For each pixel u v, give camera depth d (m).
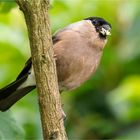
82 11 12.73
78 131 11.77
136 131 11.15
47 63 7.05
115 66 12.38
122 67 12.38
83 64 9.07
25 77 9.05
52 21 12.57
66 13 12.68
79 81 9.27
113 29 12.55
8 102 8.98
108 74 12.35
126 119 11.41
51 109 7.09
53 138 7.07
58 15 12.66
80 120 11.92
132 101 11.12
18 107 11.25
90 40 9.27
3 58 11.91
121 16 12.66
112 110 11.73
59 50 8.92
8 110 8.20
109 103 11.82
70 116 11.94
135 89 10.84
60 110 7.15
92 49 9.27
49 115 7.09
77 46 9.04
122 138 11.04
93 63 9.30
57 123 7.11
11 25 12.12
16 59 11.94
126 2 12.80
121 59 12.34
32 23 6.99
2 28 11.96
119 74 12.38
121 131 11.45
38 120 11.12
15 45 11.80
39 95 7.12
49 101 7.08
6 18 12.12
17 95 9.15
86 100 12.20
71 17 12.66
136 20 12.44
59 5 12.51
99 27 9.53
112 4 12.80
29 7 6.95
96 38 9.37
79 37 9.16
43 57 7.02
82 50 9.07
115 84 12.38
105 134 11.62
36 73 7.09
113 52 12.38
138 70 12.35
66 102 12.04
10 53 11.87
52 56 7.09
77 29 9.34
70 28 9.39
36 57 7.05
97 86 12.32
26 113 11.16
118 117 11.56
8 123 8.07
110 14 12.73
